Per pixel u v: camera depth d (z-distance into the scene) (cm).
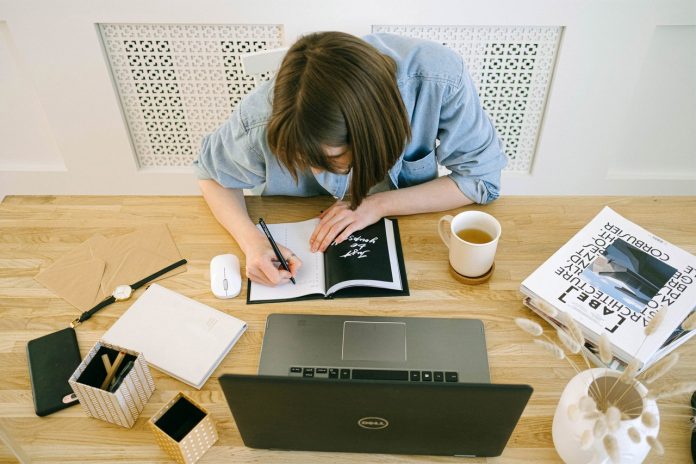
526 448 88
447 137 130
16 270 118
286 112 90
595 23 184
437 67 121
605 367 97
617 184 234
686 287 103
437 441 86
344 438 86
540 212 129
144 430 92
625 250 111
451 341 101
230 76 204
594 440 76
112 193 242
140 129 221
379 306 108
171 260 120
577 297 103
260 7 183
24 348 104
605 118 210
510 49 195
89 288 114
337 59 88
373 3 181
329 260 116
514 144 223
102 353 94
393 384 74
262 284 114
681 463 84
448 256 119
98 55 194
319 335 102
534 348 101
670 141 221
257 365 100
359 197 110
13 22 184
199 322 106
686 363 97
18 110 216
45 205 135
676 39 191
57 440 90
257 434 86
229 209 127
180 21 187
